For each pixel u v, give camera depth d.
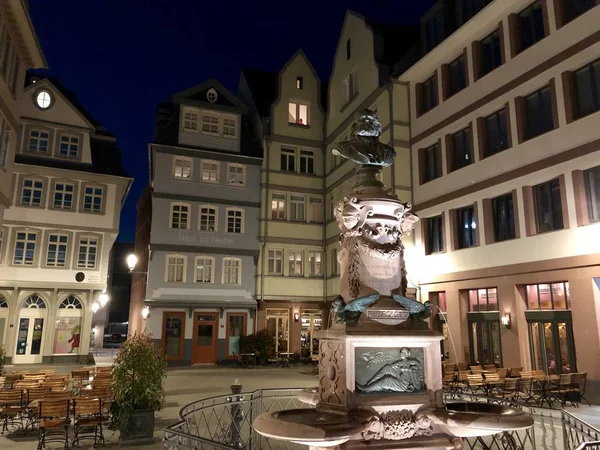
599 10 13.80
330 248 27.58
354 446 5.30
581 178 14.09
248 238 27.17
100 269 25.83
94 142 27.09
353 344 5.77
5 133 17.38
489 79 17.53
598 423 10.45
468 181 18.17
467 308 18.27
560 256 14.42
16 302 24.17
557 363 14.66
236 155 27.53
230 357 25.88
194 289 25.77
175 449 6.09
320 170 29.20
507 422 5.21
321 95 31.38
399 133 21.38
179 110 27.11
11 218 24.55
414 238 20.78
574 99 14.50
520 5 16.47
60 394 9.77
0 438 9.44
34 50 18.75
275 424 5.11
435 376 6.01
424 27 21.80
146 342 9.49
